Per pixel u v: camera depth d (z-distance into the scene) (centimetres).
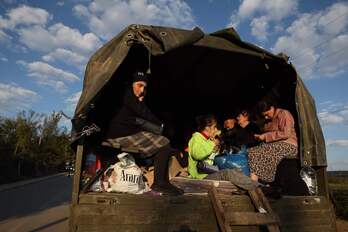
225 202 380
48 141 5444
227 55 524
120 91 444
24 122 4800
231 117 746
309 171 479
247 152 520
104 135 432
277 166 468
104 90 426
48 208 1680
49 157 5541
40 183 3725
